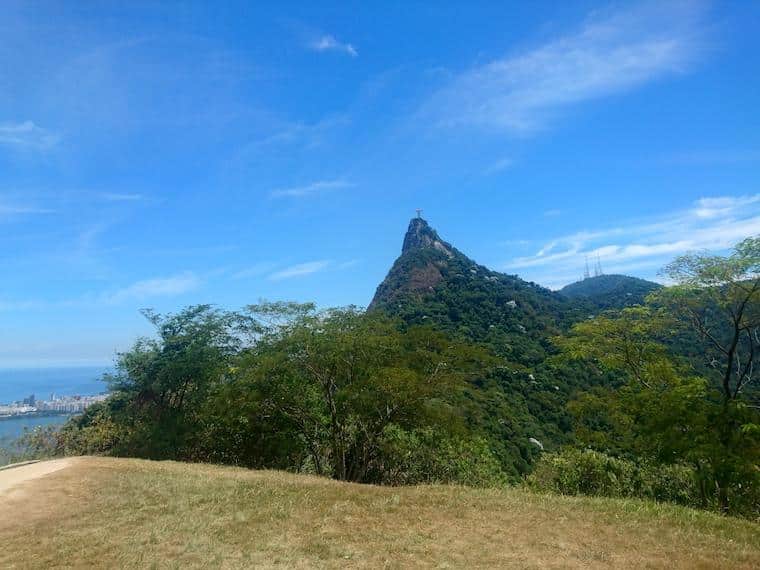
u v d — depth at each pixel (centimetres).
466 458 1878
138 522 861
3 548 743
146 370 2397
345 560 695
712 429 1252
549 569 667
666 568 676
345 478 1775
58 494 1035
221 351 2438
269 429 2020
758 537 827
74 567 671
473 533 812
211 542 762
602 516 918
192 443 2267
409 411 1741
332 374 1839
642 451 1443
